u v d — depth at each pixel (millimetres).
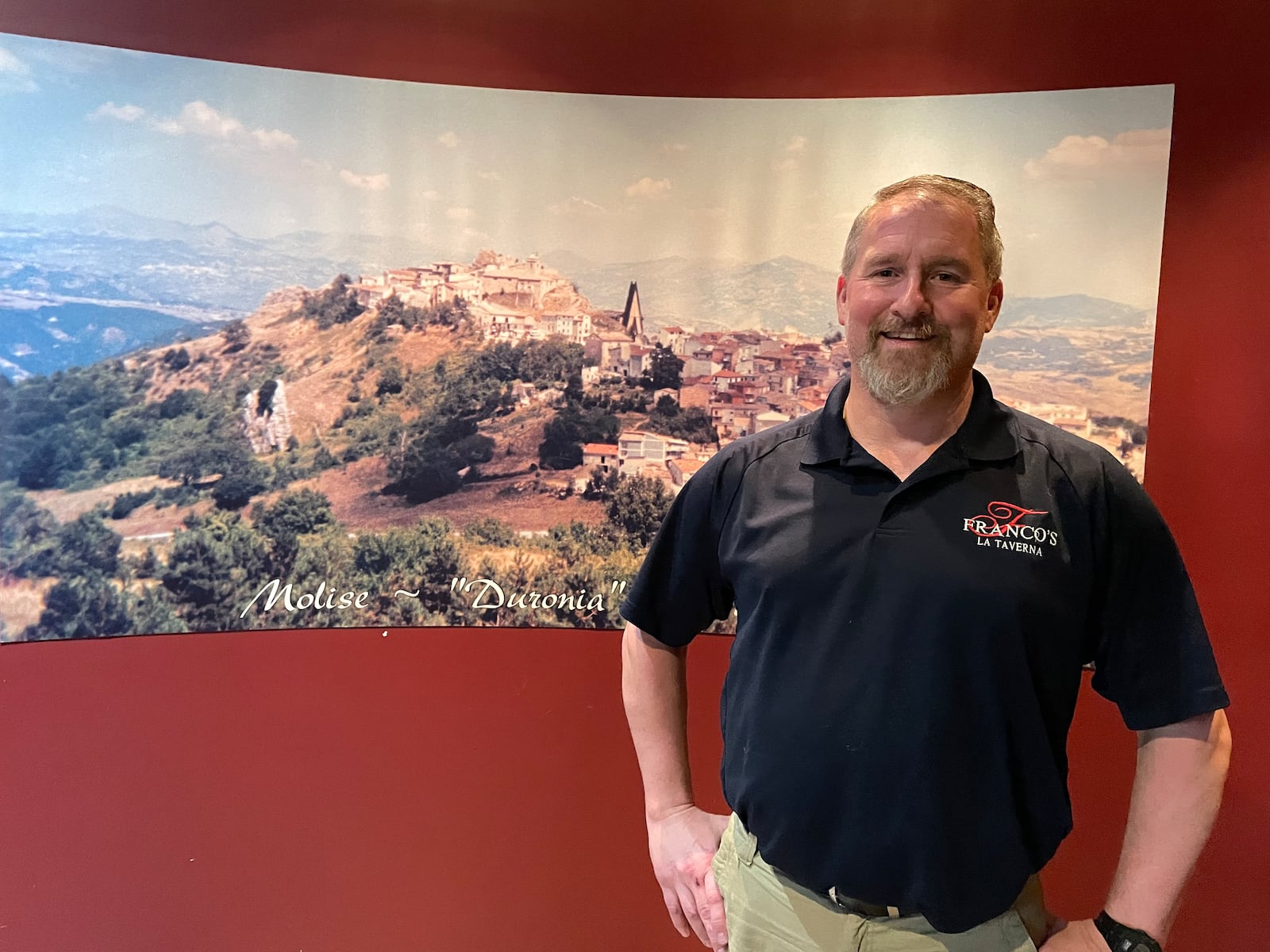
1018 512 909
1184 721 905
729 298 1758
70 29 1674
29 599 1703
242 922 1807
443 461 1788
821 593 945
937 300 932
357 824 1818
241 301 1730
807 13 1715
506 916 1838
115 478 1711
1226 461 1596
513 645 1818
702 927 1137
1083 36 1619
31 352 1683
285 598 1770
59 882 1768
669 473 1783
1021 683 879
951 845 887
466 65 1753
